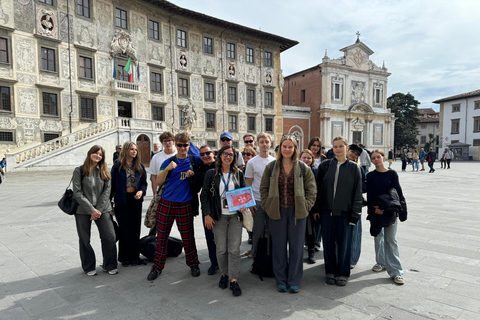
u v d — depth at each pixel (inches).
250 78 1318.9
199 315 125.7
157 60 1067.3
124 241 181.9
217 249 153.2
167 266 183.3
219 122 1227.2
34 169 737.6
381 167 162.4
